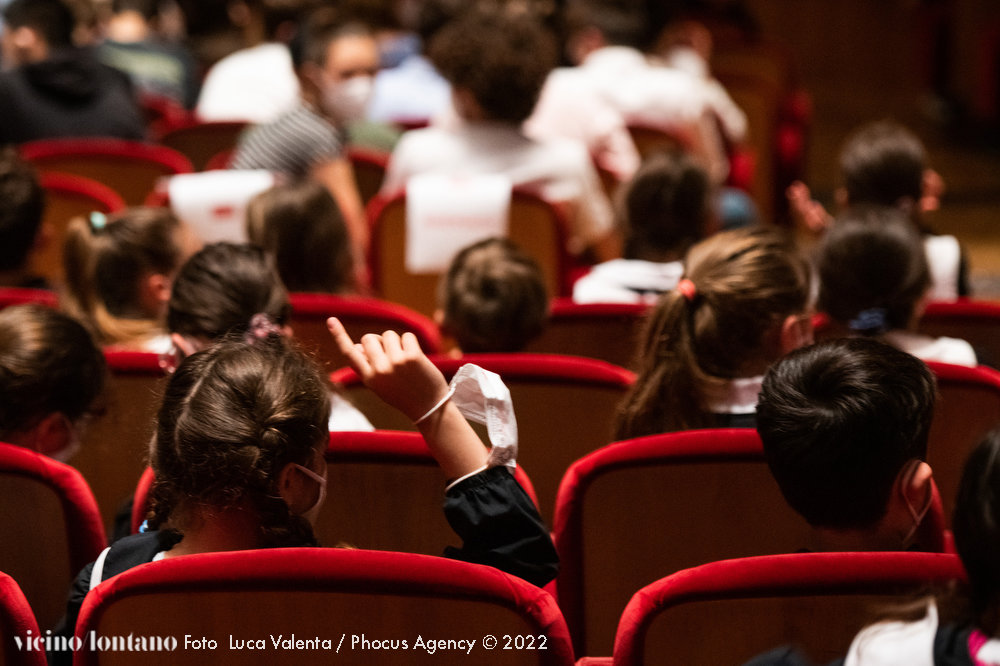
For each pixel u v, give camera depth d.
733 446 1.98
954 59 11.45
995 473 1.26
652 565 2.09
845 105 12.06
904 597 1.38
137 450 2.54
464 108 4.65
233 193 4.13
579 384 2.45
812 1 12.59
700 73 7.02
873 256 2.75
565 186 4.61
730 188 6.68
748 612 1.55
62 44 6.30
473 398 1.82
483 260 2.83
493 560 1.73
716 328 2.26
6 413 2.16
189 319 2.38
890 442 1.68
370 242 4.33
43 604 2.08
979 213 8.32
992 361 3.05
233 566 1.47
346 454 2.02
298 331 2.95
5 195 3.34
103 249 2.89
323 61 5.86
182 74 7.53
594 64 6.45
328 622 1.50
